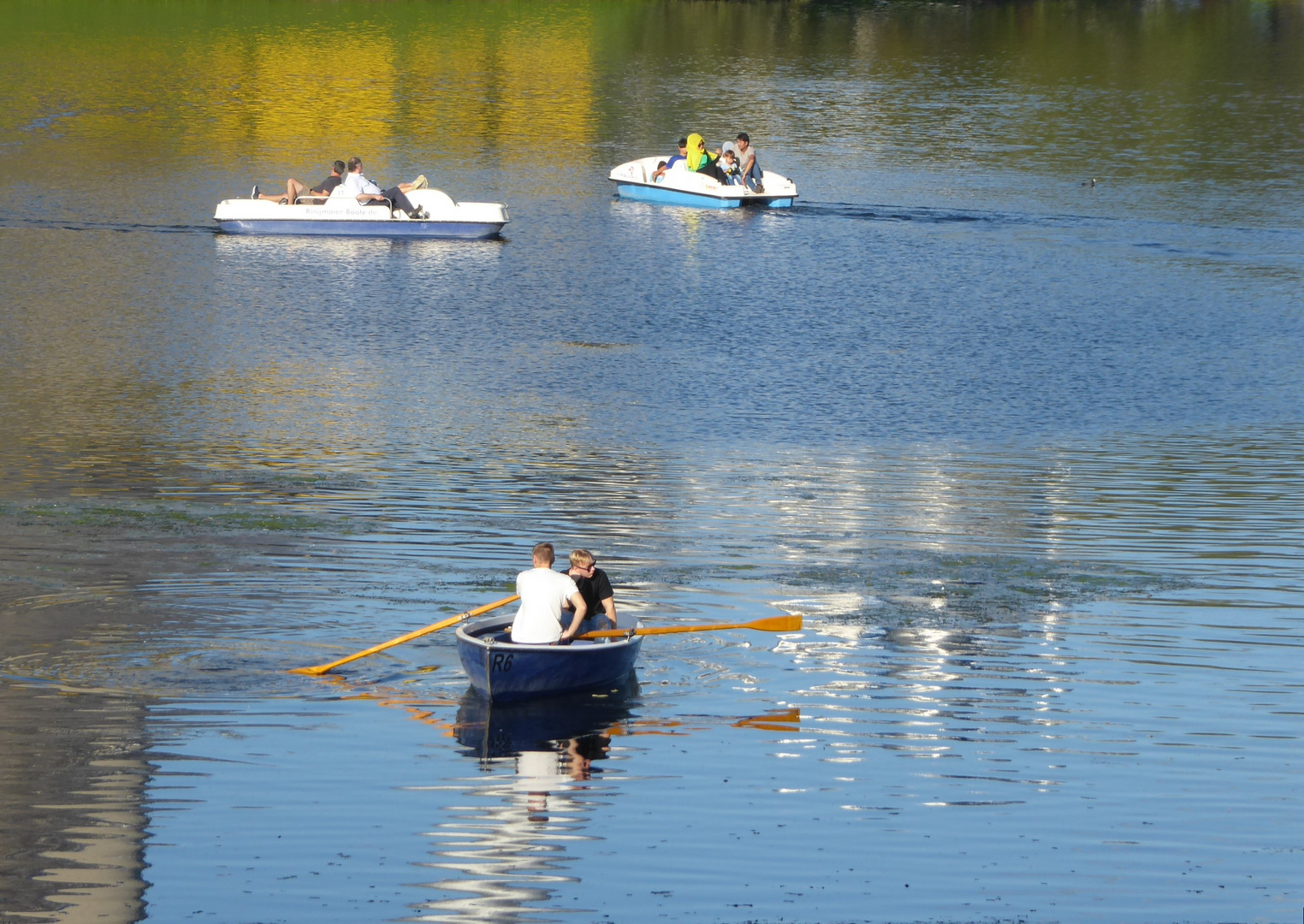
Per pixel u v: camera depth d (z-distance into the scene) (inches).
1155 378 3750.0
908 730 1729.8
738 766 1630.2
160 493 2576.3
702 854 1428.4
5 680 1792.6
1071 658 1952.5
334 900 1332.4
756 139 7514.8
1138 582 2263.8
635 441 3061.0
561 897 1344.7
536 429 3137.3
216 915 1299.2
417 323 4104.3
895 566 2319.1
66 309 4106.8
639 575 2240.4
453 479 2731.3
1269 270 5054.1
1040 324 4298.7
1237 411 3464.6
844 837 1466.5
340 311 4207.7
